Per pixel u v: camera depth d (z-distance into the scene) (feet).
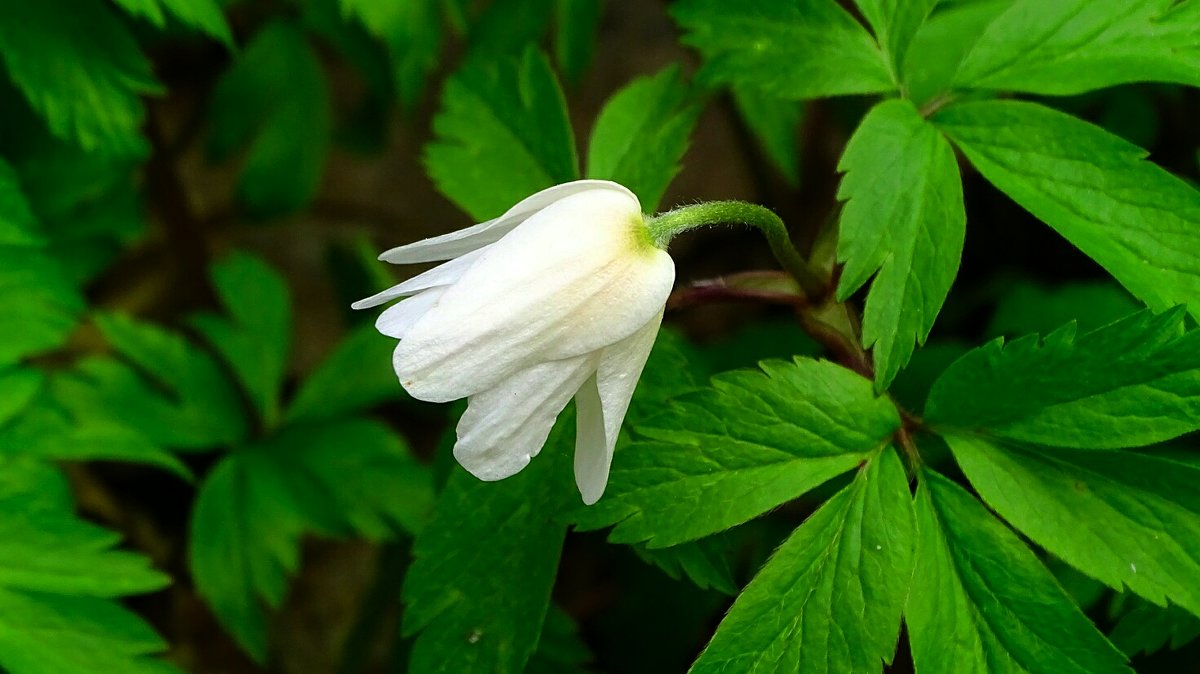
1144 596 0.54
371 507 0.72
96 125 0.65
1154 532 0.54
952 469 0.66
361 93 1.05
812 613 0.54
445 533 0.58
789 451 0.55
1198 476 0.54
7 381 0.65
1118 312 0.70
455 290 0.53
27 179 0.73
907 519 0.55
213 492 0.73
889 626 0.54
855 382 0.56
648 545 0.55
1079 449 0.55
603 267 0.54
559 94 0.63
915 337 0.55
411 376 0.52
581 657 0.63
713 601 0.72
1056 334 0.55
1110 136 0.56
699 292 0.59
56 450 0.66
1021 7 0.58
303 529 0.72
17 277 0.65
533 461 0.58
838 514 0.55
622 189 0.55
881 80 0.59
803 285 0.59
